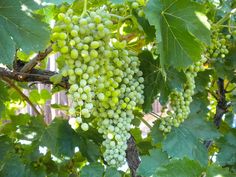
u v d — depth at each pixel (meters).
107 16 0.53
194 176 0.56
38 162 0.76
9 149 0.72
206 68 0.88
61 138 0.75
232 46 0.86
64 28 0.51
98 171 0.66
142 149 0.84
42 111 0.93
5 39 0.55
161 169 0.55
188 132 0.74
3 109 0.73
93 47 0.51
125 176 0.80
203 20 0.57
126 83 0.60
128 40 0.69
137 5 0.57
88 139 0.76
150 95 0.69
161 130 0.72
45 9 0.68
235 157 0.80
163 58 0.58
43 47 0.55
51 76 0.68
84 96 0.51
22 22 0.55
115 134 0.59
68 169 0.86
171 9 0.57
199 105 0.79
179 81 0.68
